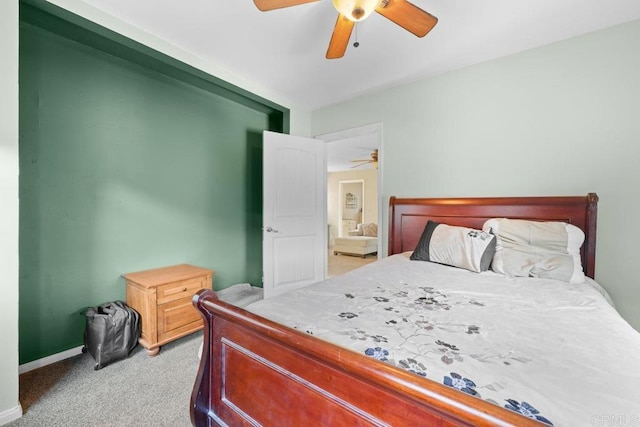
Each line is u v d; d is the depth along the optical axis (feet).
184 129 9.26
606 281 6.63
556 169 7.23
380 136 10.39
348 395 2.50
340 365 2.43
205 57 8.27
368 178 28.48
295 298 4.65
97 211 7.38
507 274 6.16
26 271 6.35
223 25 6.80
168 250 8.93
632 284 6.39
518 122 7.73
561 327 3.56
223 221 10.59
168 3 6.07
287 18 6.53
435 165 9.14
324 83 9.84
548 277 5.87
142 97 8.17
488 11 6.10
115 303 7.38
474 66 8.40
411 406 2.13
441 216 8.71
